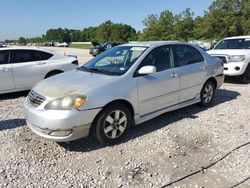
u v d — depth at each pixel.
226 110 6.40
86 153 4.41
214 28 41.41
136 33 85.31
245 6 40.12
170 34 50.88
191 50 6.23
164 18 52.12
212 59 6.69
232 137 4.91
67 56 9.37
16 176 3.79
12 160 4.21
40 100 4.38
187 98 5.99
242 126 5.41
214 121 5.68
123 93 4.66
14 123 5.74
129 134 5.07
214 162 4.08
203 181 3.63
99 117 4.44
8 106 7.11
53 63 8.71
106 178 3.74
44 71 8.51
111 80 4.67
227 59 9.76
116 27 86.38
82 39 126.44
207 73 6.40
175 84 5.60
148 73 4.91
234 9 41.28
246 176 3.72
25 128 5.45
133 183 3.62
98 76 4.86
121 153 4.39
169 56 5.67
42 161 4.18
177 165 4.02
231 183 3.57
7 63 7.98
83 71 5.30
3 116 6.21
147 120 5.20
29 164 4.09
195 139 4.84
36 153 4.42
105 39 88.25
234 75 9.71
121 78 4.76
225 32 40.59
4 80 7.87
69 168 3.99
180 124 5.54
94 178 3.73
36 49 8.59
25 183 3.63
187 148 4.52
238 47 10.52
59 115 4.14
